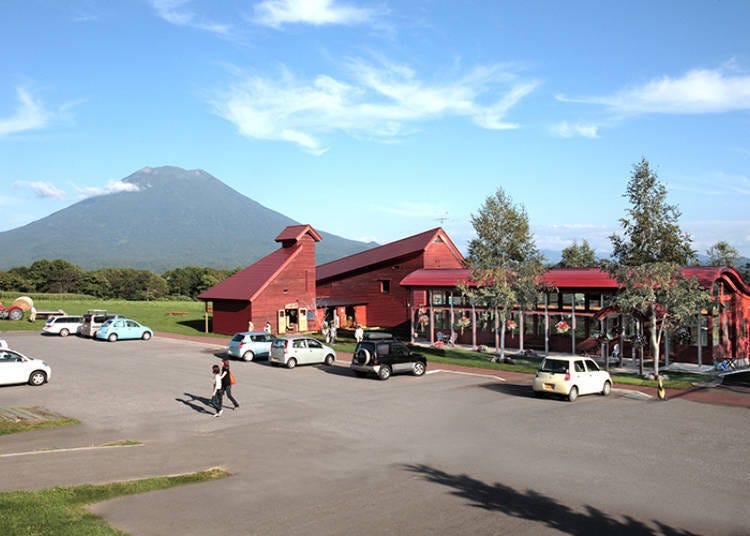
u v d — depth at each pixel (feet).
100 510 34.86
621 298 98.94
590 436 57.36
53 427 59.41
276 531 32.68
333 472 44.73
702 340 111.45
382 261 191.31
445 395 80.43
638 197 100.94
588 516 36.42
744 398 80.48
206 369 102.32
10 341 143.13
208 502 37.14
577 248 199.41
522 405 73.51
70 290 463.42
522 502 38.78
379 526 33.91
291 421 63.36
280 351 106.83
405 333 181.27
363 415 66.64
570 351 127.44
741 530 34.58
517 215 166.61
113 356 118.21
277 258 179.22
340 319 195.72
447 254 189.47
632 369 108.47
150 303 299.58
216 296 171.42
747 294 121.49
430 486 41.68
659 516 36.63
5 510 32.17
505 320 120.06
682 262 108.37
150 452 49.75
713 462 48.67
